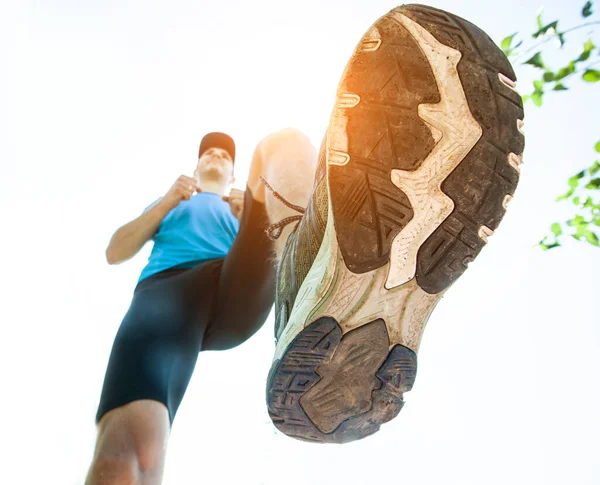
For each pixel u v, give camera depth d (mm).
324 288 392
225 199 638
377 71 383
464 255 398
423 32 385
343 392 413
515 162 388
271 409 422
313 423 426
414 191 381
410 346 415
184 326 517
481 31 395
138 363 478
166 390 474
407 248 390
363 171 381
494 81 386
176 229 595
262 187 557
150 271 571
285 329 411
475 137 380
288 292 464
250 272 544
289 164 559
